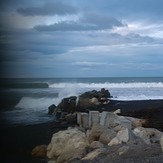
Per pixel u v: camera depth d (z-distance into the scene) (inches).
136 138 442.6
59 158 398.9
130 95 1545.3
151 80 3169.3
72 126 702.5
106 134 450.9
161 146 368.8
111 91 1776.6
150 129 512.4
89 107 982.4
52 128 695.1
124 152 351.6
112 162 326.0
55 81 2124.8
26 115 930.1
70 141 425.1
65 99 1016.9
